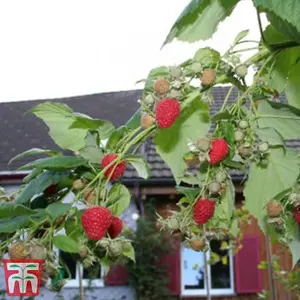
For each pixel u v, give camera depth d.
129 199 1.24
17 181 7.22
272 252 7.09
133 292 7.53
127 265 7.26
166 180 7.15
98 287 7.56
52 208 1.05
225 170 1.25
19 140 9.90
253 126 1.28
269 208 1.23
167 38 1.25
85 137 1.22
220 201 1.33
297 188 1.21
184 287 7.79
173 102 1.18
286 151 1.30
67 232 1.11
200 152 1.22
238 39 1.26
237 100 1.27
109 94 11.94
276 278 5.84
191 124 1.33
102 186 1.17
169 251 7.41
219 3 1.23
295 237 1.26
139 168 1.22
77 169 1.18
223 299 7.75
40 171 1.21
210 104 1.28
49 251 1.04
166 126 1.17
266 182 1.35
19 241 1.02
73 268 7.41
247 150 1.24
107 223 1.11
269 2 0.93
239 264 7.66
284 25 1.17
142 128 1.22
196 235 1.27
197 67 1.20
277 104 1.28
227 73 1.24
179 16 1.21
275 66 1.41
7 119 10.88
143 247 7.20
